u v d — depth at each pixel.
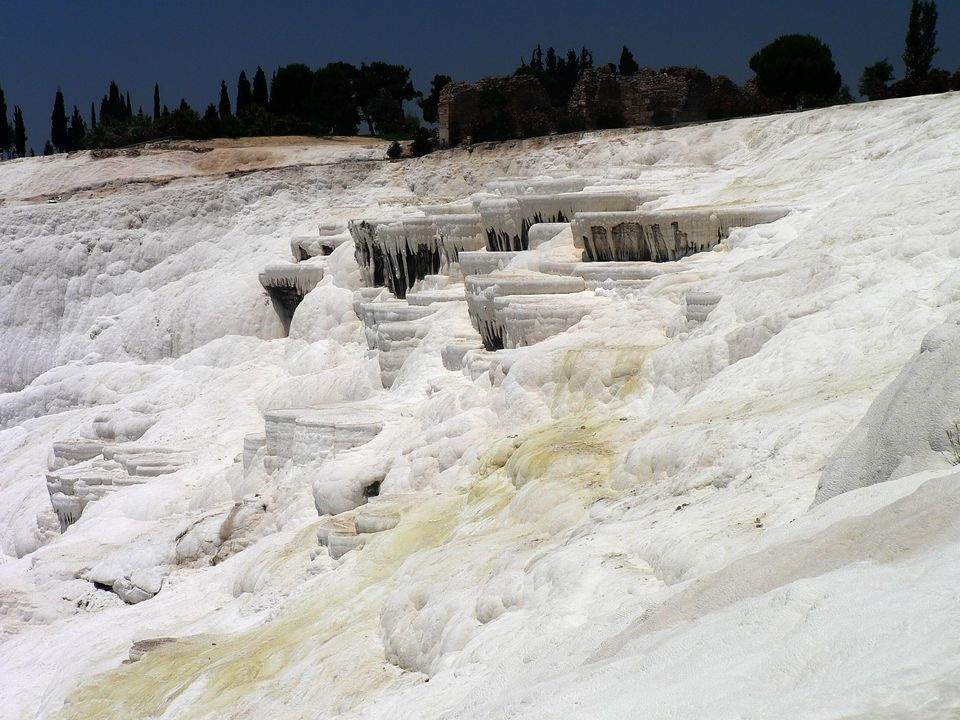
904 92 40.62
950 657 6.73
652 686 8.09
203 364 40.75
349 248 38.19
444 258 33.75
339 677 15.13
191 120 61.53
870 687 6.76
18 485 36.00
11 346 47.84
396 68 72.00
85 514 30.33
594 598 11.85
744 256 22.86
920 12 44.94
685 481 13.85
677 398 18.64
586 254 27.23
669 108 44.62
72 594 25.77
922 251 17.92
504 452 19.52
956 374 10.42
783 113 39.88
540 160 43.69
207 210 48.31
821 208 23.56
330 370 33.62
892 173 24.77
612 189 31.45
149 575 24.70
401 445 23.77
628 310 22.41
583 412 20.08
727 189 27.86
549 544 14.41
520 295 24.89
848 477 11.10
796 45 49.91
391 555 18.39
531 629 12.02
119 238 48.56
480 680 11.88
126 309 46.81
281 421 27.25
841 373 15.22
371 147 55.62
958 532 8.18
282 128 64.38
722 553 11.11
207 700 16.28
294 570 20.50
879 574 8.05
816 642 7.46
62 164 56.94
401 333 29.95
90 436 37.03
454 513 18.88
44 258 48.72
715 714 7.26
